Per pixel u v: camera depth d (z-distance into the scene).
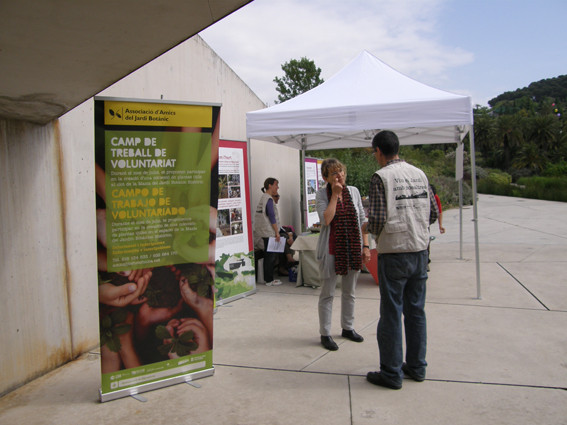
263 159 8.20
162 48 2.25
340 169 3.73
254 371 3.42
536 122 68.44
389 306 3.04
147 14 1.88
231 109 6.90
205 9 1.88
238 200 5.70
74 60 2.27
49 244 3.45
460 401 2.87
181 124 3.12
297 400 2.94
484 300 5.27
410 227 2.98
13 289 3.12
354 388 3.10
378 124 5.21
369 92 5.77
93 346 3.96
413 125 5.13
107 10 1.80
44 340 3.41
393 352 3.04
